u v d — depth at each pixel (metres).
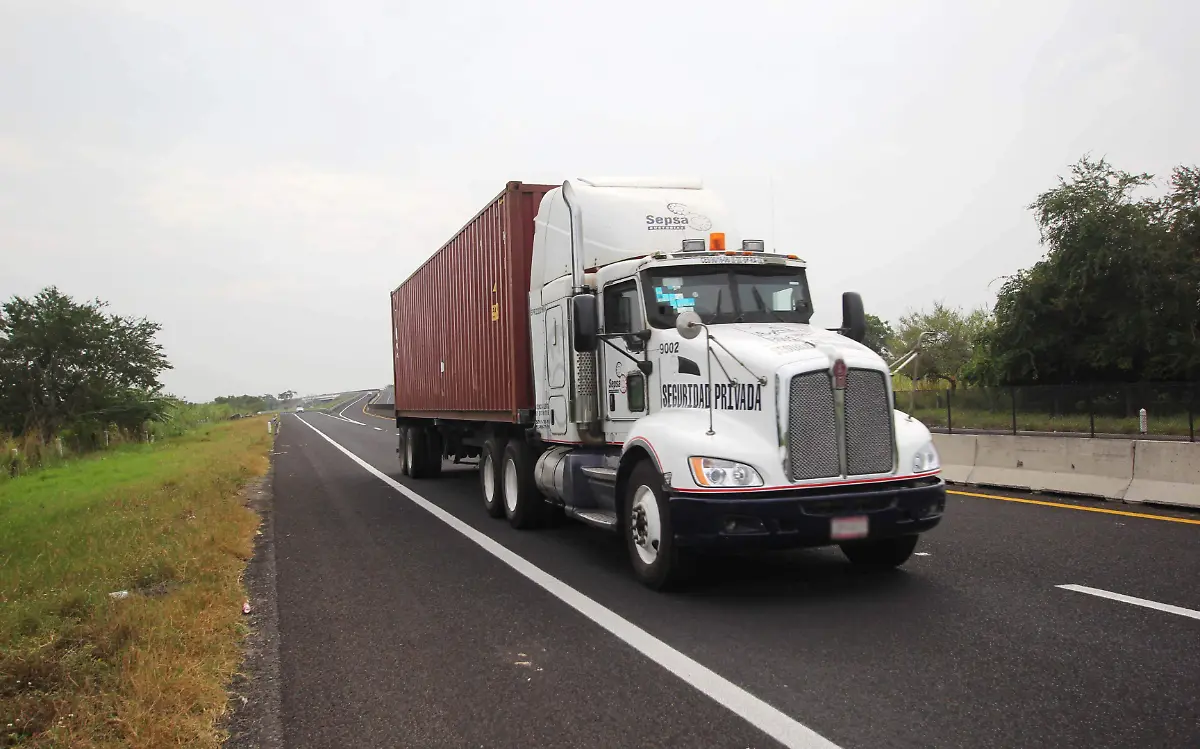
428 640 5.92
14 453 24.34
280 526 11.23
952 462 13.97
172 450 27.48
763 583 7.17
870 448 6.49
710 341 6.91
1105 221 31.05
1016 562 7.55
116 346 34.03
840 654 5.22
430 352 15.92
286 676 5.27
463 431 14.41
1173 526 8.98
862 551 7.57
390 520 11.57
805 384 6.35
